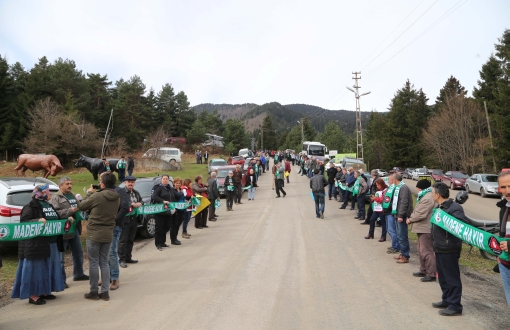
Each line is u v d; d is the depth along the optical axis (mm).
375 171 13047
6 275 7680
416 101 67250
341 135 70688
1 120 46188
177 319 5340
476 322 5148
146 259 9023
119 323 5230
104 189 6371
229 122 93125
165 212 9977
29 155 21297
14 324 5242
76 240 7379
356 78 44406
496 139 32125
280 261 8594
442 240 5516
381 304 5867
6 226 5668
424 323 5117
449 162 46781
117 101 62438
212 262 8570
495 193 26078
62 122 40500
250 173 21672
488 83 45375
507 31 45062
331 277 7367
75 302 6137
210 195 14781
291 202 20188
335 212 16688
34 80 49031
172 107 78062
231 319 5320
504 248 4359
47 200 6402
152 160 36594
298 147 93625
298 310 5633
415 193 25031
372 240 11000
